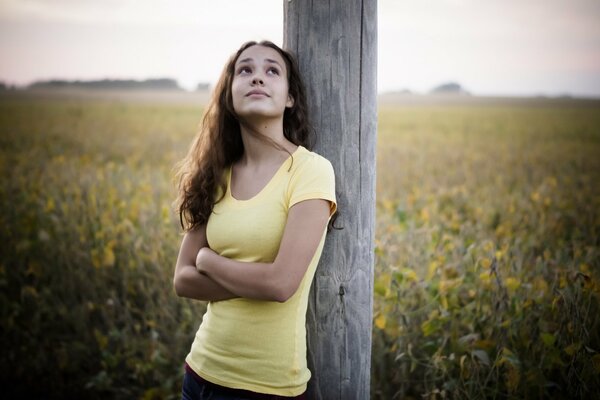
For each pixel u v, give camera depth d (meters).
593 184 8.24
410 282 2.99
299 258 1.58
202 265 1.69
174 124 19.27
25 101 28.36
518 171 9.52
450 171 9.43
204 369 1.73
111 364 3.16
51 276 4.08
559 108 31.77
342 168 1.87
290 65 1.81
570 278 2.60
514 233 4.76
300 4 1.83
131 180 6.41
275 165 1.73
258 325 1.67
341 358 1.95
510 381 2.29
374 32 1.84
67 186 5.88
